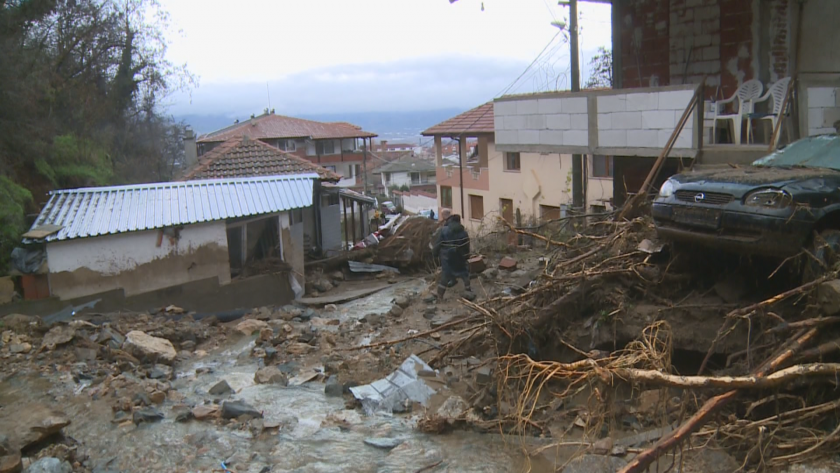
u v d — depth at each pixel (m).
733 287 6.92
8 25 15.04
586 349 7.60
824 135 7.54
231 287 13.41
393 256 17.25
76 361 8.45
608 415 5.60
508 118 13.10
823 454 4.79
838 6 11.52
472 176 33.69
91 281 11.92
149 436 6.22
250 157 21.56
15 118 14.40
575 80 16.11
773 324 6.12
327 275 16.44
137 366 8.35
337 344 9.46
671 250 7.41
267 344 9.46
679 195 6.86
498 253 16.16
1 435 5.78
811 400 5.21
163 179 23.33
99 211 12.76
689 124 9.36
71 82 18.17
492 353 8.15
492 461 5.55
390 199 60.09
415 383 7.25
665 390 5.24
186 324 10.60
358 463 5.60
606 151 10.85
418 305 11.74
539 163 28.31
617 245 8.38
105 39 19.53
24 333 9.40
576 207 15.80
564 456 5.53
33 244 11.44
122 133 21.22
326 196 19.20
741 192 6.22
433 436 6.15
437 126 35.69
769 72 11.45
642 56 13.95
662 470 4.83
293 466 5.57
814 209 5.78
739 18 11.78
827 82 9.11
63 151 16.00
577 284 7.98
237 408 6.69
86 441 6.12
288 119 57.94
